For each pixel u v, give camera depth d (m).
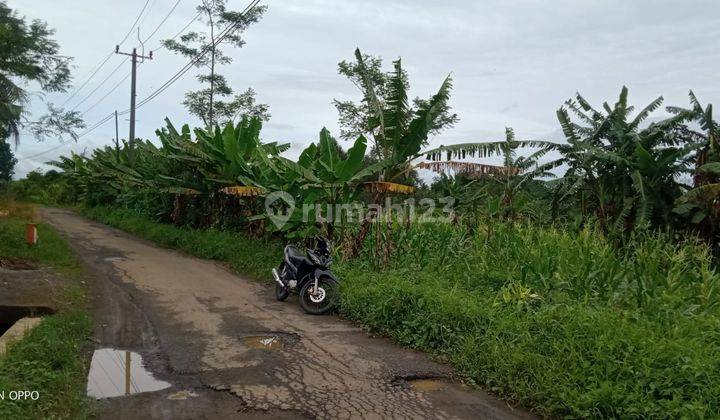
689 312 5.84
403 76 9.81
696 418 3.71
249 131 14.55
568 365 4.64
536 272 7.21
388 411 4.36
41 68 26.77
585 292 6.57
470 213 11.70
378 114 9.61
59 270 10.34
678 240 10.03
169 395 4.56
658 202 10.54
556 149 11.92
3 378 4.16
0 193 31.86
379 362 5.57
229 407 4.35
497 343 5.29
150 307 7.84
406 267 8.77
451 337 5.83
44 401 4.07
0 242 12.37
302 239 11.68
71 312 6.95
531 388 4.56
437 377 5.21
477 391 4.88
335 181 10.00
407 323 6.32
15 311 7.06
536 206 13.62
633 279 6.82
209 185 16.20
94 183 31.83
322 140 11.18
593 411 4.08
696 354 4.36
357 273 8.81
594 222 10.84
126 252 14.23
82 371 5.04
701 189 9.34
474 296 6.82
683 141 11.28
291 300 8.68
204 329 6.71
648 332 4.93
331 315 7.72
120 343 6.05
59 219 26.62
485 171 9.45
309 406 4.40
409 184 10.63
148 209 22.25
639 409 3.93
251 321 7.18
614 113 11.32
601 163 11.32
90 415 4.08
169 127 17.80
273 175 12.45
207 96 25.16
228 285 9.83
